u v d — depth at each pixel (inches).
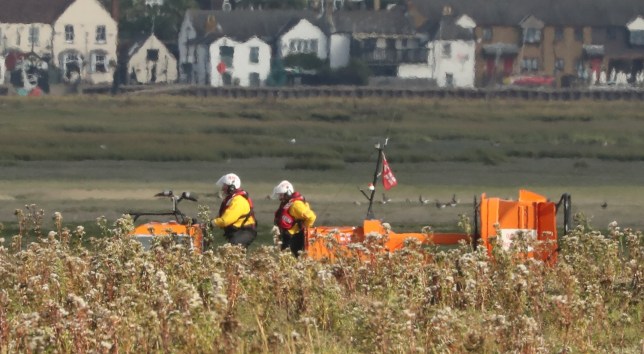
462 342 1720.0
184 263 2060.8
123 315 1721.2
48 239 2285.9
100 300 1891.0
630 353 1911.9
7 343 1628.9
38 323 1684.3
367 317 1726.1
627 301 2135.8
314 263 2101.4
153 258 2114.9
